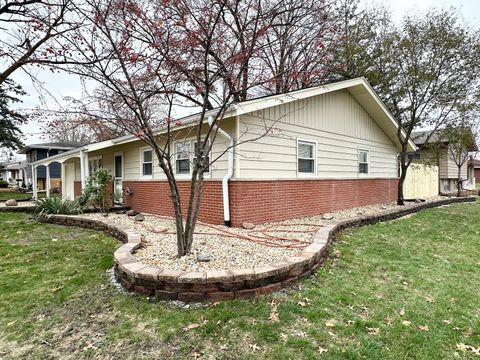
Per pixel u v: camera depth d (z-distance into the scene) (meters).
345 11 12.95
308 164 8.52
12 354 2.44
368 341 2.59
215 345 2.50
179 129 7.23
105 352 2.44
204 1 4.38
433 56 11.48
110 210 10.18
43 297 3.45
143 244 5.04
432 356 2.45
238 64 4.98
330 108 9.30
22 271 4.32
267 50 7.21
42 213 8.64
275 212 7.39
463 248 5.82
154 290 3.34
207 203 7.35
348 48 12.89
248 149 6.84
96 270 4.31
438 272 4.41
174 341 2.56
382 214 8.19
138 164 10.41
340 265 4.51
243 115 6.71
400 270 4.42
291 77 7.77
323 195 8.93
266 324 2.79
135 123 4.39
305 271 3.87
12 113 4.98
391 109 13.05
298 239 5.37
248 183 6.78
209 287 3.22
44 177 26.22
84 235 6.75
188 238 4.35
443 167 19.41
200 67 4.45
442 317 3.09
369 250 5.36
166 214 8.93
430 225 8.00
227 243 5.05
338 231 6.41
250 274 3.30
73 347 2.52
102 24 3.86
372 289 3.70
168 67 4.24
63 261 4.79
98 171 9.96
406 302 3.39
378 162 11.98
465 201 14.02
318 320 2.90
